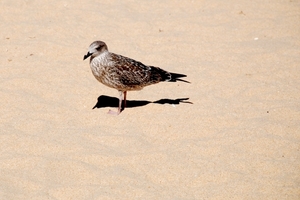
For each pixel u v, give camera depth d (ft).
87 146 29.48
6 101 33.55
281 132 30.86
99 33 42.50
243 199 25.63
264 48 40.75
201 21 44.75
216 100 34.30
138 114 32.83
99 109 33.32
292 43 41.50
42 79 36.24
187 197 25.82
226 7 47.06
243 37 42.50
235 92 35.22
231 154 28.94
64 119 32.09
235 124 31.73
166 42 41.55
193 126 31.55
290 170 27.63
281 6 47.32
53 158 28.37
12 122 31.53
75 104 33.76
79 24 43.65
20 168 27.63
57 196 25.67
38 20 44.04
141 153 28.96
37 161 28.07
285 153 29.01
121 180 26.86
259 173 27.50
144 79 32.60
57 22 43.75
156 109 33.35
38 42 40.81
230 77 37.04
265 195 25.85
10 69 37.27
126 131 31.07
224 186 26.55
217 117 32.37
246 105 33.73
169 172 27.55
